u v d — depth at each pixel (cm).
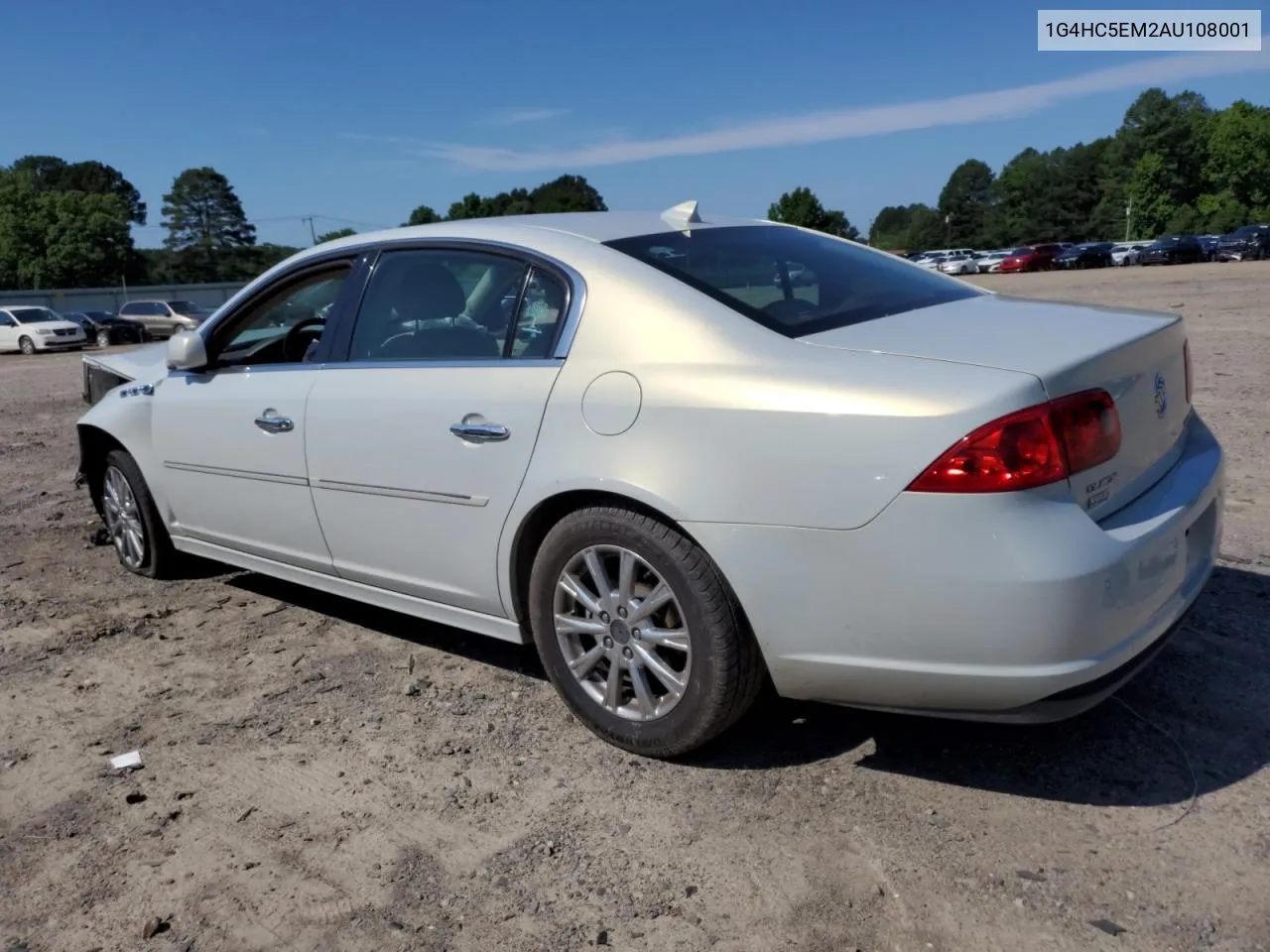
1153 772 290
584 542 310
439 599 363
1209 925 230
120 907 260
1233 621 379
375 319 379
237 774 321
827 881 254
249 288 435
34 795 314
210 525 449
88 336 3438
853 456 258
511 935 242
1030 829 269
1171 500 281
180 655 417
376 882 264
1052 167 11156
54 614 471
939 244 13212
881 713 335
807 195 8888
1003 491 244
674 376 290
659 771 309
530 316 332
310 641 427
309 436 384
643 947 236
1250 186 9544
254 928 249
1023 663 248
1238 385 859
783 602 273
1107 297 2100
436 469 343
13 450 947
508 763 319
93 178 12662
